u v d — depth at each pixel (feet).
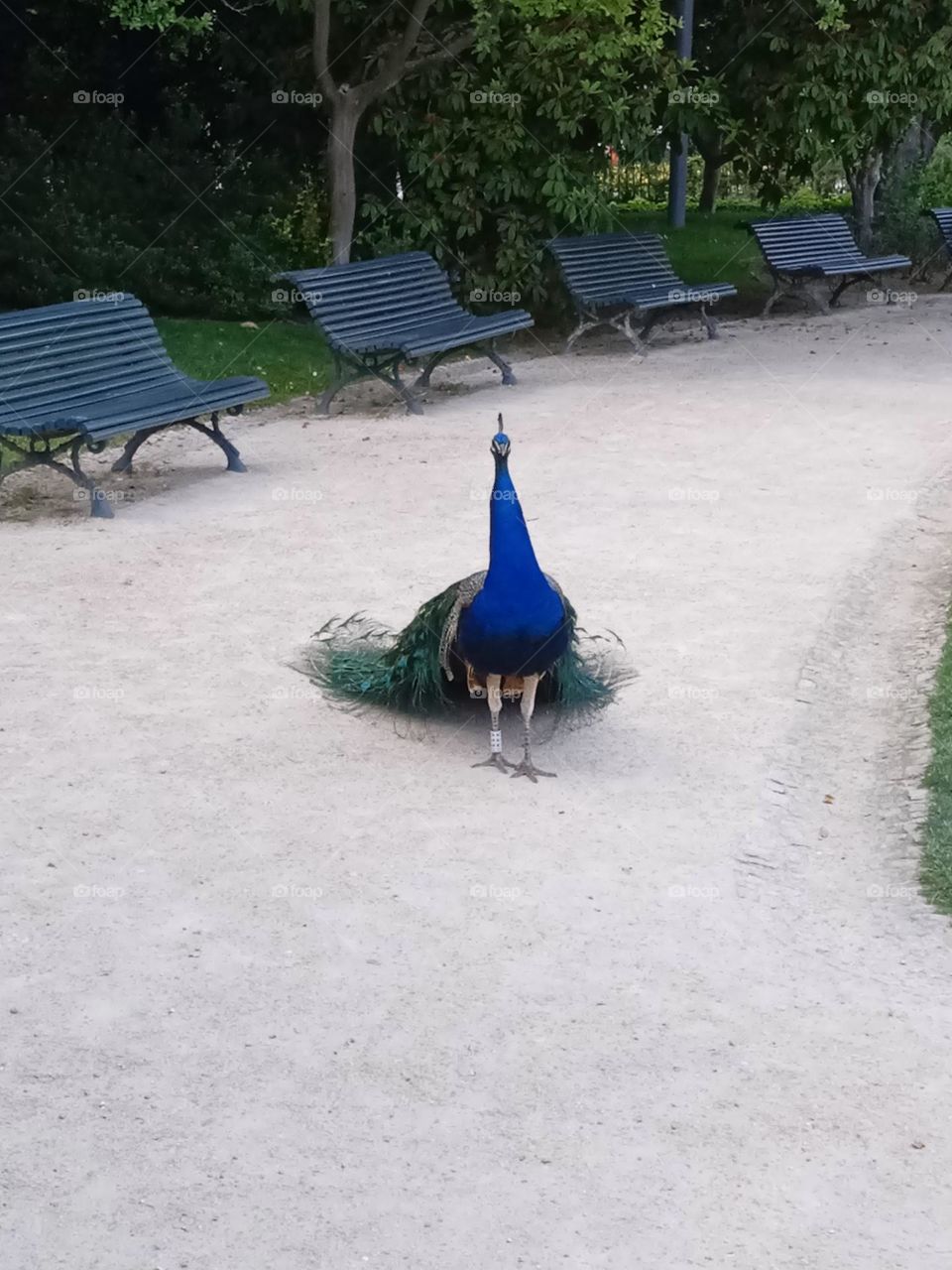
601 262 41.73
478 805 19.48
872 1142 15.48
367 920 17.74
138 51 46.29
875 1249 14.67
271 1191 15.06
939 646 22.93
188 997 16.80
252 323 42.96
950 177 59.21
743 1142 15.46
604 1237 14.73
